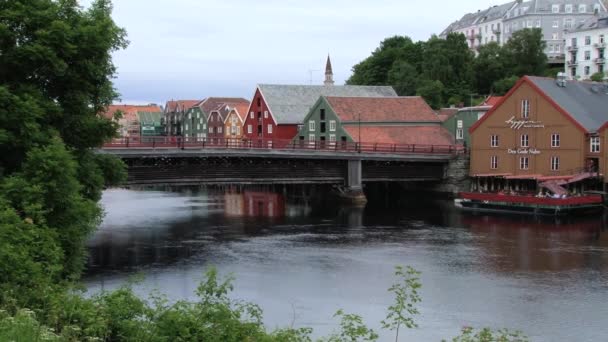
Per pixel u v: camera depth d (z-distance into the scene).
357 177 69.88
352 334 17.31
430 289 31.30
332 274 34.62
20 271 14.62
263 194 84.94
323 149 68.25
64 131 23.70
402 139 80.94
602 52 111.44
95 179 24.58
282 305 28.58
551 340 23.97
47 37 21.75
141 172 57.47
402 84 115.44
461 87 114.81
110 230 50.25
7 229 15.35
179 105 161.12
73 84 23.45
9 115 20.52
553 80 70.12
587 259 38.19
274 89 97.69
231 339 14.19
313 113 85.81
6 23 21.67
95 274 34.50
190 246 43.03
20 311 12.32
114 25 24.39
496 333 24.48
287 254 40.19
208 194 85.62
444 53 118.62
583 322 26.05
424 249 41.81
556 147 65.94
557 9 131.62
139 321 14.26
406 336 24.41
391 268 36.00
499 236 47.03
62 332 12.61
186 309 15.37
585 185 63.81
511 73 114.56
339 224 53.84
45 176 19.34
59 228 20.42
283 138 93.25
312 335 24.33
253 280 33.22
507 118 70.50
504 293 30.47
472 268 35.91
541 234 47.81
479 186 72.94
